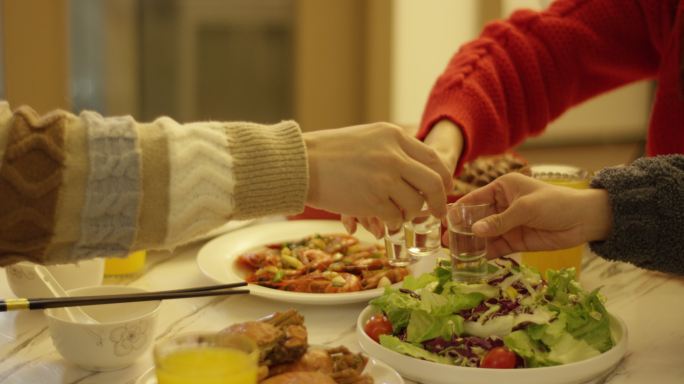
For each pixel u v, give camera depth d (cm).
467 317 106
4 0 275
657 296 136
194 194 98
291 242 160
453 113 159
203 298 135
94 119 97
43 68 284
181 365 83
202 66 308
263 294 127
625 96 348
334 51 314
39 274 121
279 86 316
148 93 303
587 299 109
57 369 107
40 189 91
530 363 101
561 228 117
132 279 144
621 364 108
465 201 125
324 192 107
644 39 174
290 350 94
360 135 109
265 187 101
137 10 294
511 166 156
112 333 104
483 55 171
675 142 162
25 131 92
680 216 111
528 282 113
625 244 114
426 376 100
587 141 348
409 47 309
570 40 173
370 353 106
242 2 306
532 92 173
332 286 133
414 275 140
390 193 108
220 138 101
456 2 311
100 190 94
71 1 284
